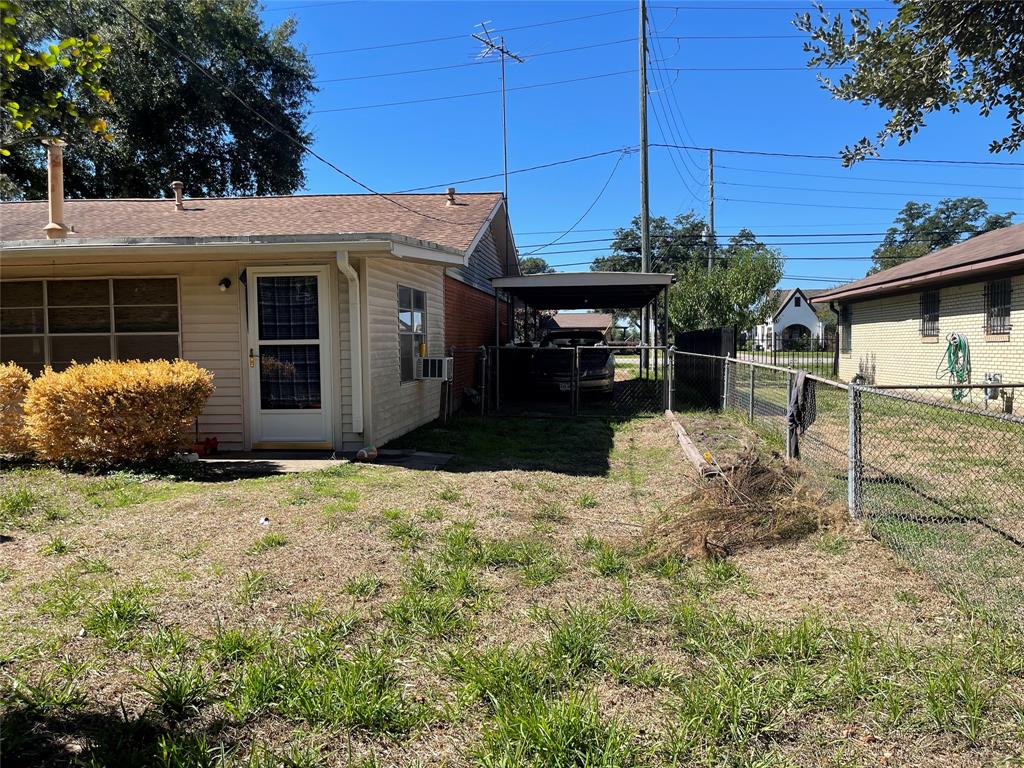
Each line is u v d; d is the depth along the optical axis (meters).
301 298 8.40
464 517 5.29
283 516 5.23
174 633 3.16
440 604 3.54
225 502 5.63
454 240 10.63
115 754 2.28
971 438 9.04
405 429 10.22
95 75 4.14
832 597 3.72
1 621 3.28
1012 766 2.27
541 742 2.33
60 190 9.45
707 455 7.24
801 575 4.07
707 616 3.44
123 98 22.83
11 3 3.46
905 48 4.08
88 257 7.95
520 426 11.30
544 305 22.72
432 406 11.91
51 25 9.09
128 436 6.84
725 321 31.69
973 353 13.53
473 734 2.48
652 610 3.52
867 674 2.84
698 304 31.86
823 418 10.66
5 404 7.21
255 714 2.56
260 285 8.41
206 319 8.50
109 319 8.58
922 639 3.20
